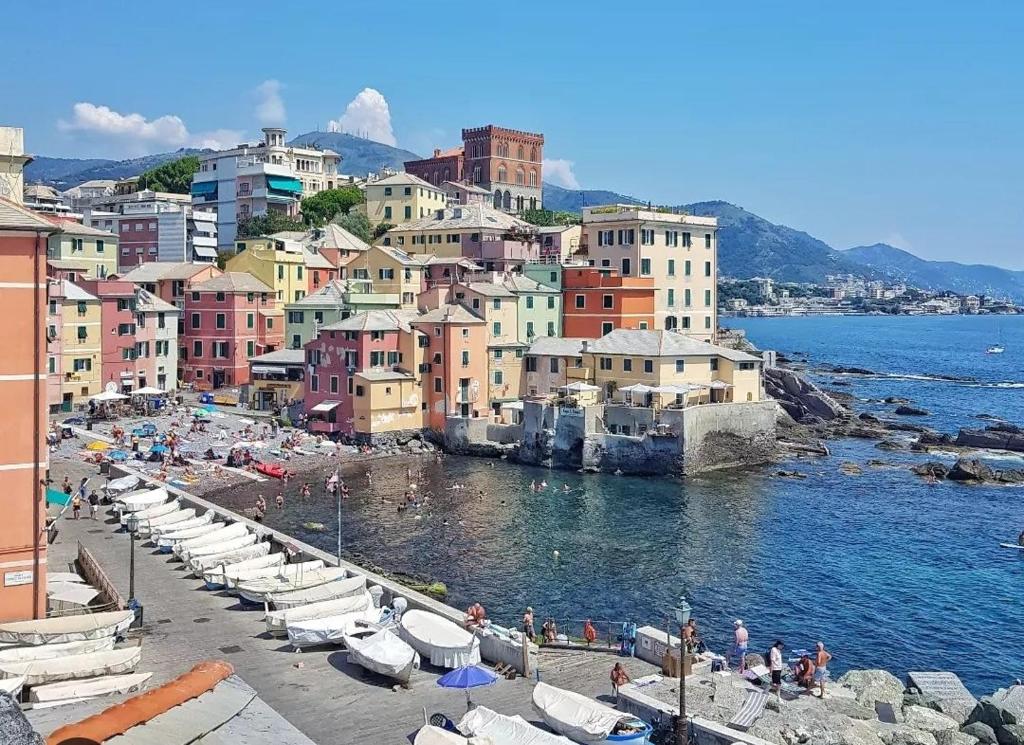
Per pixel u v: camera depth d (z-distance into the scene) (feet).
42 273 172.45
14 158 227.40
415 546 286.05
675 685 150.00
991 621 230.27
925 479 390.21
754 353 586.45
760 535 302.86
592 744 127.13
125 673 143.33
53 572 211.00
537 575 260.01
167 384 506.89
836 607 238.68
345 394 440.04
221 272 563.07
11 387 170.60
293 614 175.01
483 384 454.40
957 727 151.84
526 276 513.04
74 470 335.88
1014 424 562.66
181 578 211.82
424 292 499.51
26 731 65.98
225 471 369.71
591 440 400.06
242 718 97.04
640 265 501.15
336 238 613.93
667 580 257.34
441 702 146.61
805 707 147.13
